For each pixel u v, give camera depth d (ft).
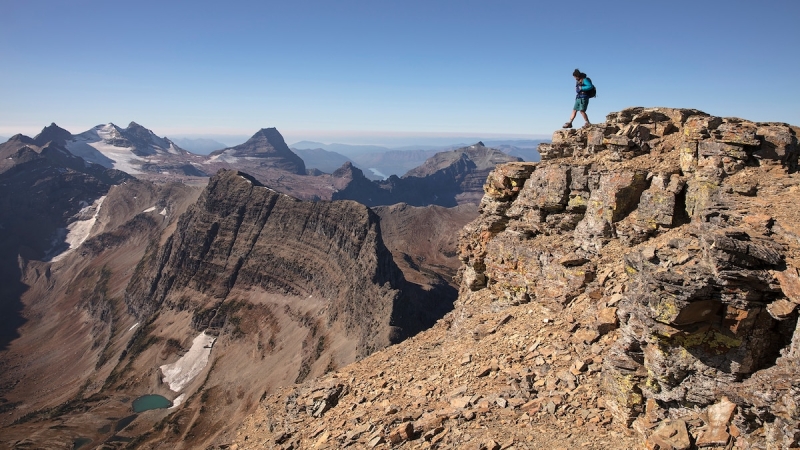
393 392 104.63
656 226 94.94
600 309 86.22
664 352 64.28
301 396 123.24
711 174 89.04
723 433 57.41
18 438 545.85
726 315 60.39
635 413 67.82
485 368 93.61
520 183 128.16
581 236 106.93
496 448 71.05
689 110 111.45
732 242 61.00
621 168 103.50
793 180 81.05
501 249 123.95
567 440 68.85
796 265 58.49
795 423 51.52
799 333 56.39
